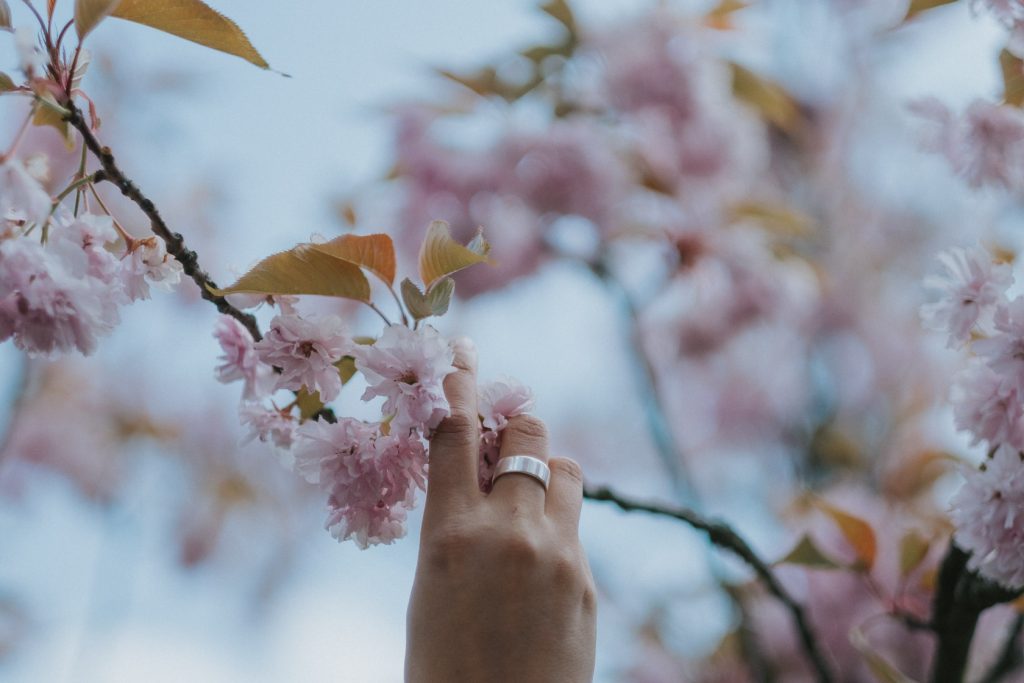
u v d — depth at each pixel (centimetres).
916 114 96
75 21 80
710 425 197
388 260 82
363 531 83
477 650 78
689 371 196
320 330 81
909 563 105
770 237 171
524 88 150
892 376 192
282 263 81
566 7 150
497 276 151
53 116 82
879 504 145
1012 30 90
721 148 156
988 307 84
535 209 147
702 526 102
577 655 79
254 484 229
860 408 189
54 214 80
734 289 170
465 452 81
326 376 82
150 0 80
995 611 128
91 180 80
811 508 145
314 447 81
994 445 85
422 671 79
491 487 82
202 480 223
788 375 197
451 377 82
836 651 141
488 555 79
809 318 197
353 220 145
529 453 82
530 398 83
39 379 208
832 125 207
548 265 151
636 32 154
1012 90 93
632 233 154
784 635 140
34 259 77
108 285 80
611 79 153
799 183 208
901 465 157
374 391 79
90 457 210
